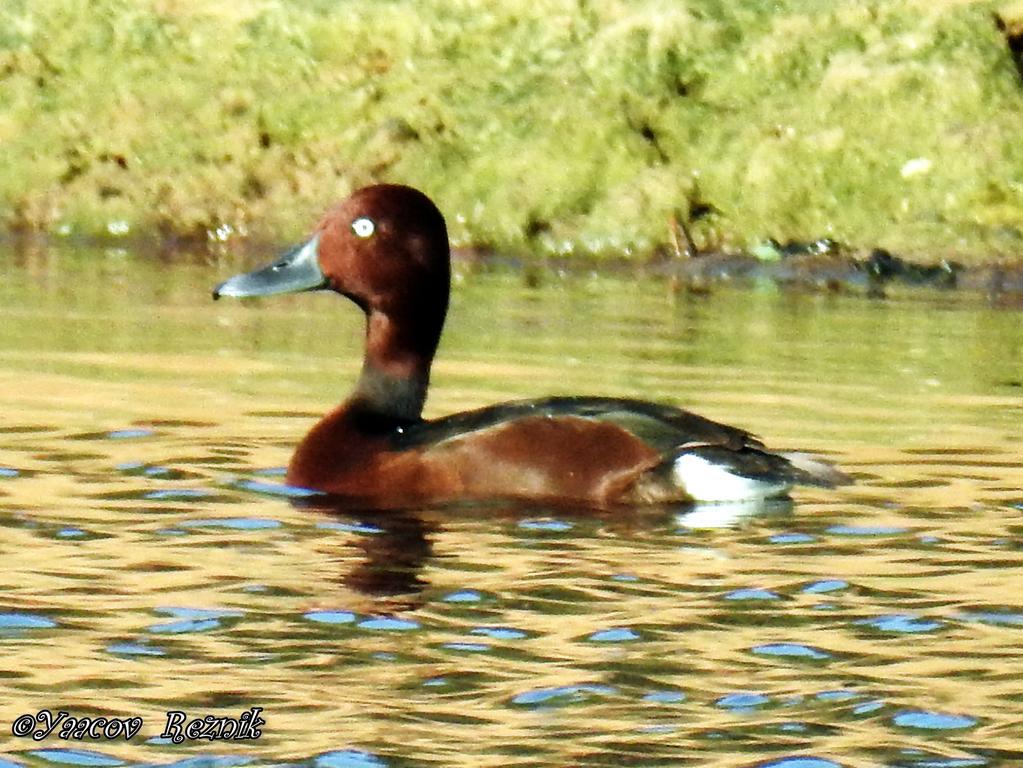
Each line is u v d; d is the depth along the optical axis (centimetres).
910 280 1947
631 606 911
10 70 2230
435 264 1184
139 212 2139
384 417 1170
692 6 2148
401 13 2181
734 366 1512
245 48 2202
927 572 970
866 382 1462
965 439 1273
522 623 884
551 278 1967
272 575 952
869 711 780
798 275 1964
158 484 1122
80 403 1326
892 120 2039
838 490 1135
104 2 2236
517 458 1113
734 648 855
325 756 729
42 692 789
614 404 1139
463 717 771
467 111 2127
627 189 2052
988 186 1988
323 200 2109
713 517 1073
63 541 1001
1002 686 810
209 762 725
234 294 1193
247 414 1313
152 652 838
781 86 2095
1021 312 1819
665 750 738
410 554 993
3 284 1838
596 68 2127
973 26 2086
